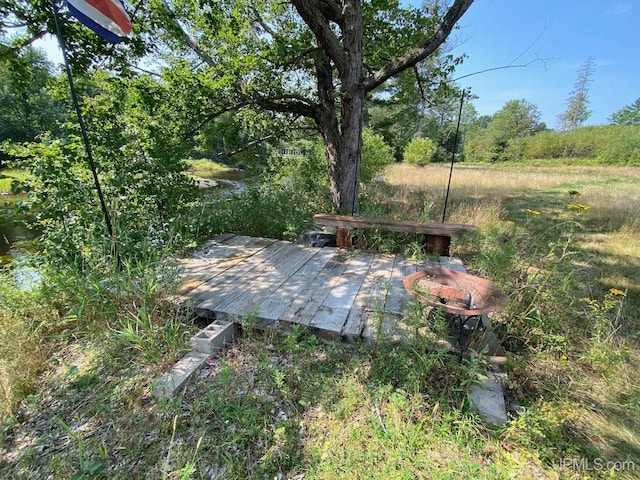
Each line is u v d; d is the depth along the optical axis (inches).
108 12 105.6
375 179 439.5
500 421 62.6
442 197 356.8
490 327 83.1
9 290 94.5
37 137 130.3
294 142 300.2
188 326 92.0
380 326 79.3
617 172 744.3
